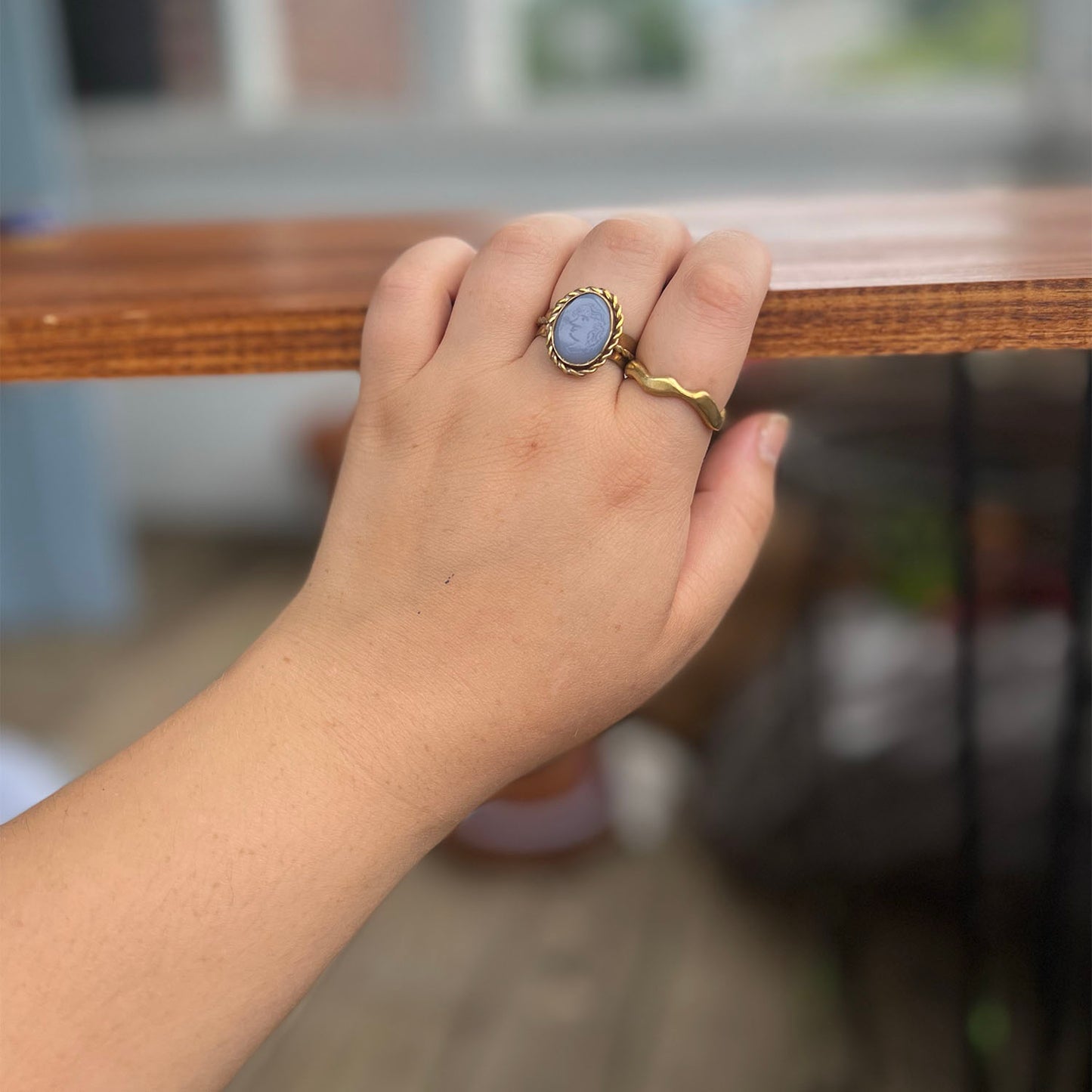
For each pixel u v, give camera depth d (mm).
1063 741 447
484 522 250
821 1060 739
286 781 240
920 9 1496
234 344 274
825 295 251
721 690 1106
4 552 1441
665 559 254
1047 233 316
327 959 244
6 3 1242
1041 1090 496
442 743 248
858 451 713
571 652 253
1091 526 410
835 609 987
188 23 1634
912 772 791
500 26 1619
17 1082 221
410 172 1636
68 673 1352
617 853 974
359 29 1627
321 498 1592
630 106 1595
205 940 232
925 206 391
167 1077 231
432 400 256
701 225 362
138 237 464
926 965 797
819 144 1521
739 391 859
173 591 1594
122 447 1772
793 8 1536
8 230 529
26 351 276
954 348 252
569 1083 739
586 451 246
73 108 1662
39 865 233
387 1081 748
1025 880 703
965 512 462
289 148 1635
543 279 255
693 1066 747
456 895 937
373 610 254
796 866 865
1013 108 1444
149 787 240
